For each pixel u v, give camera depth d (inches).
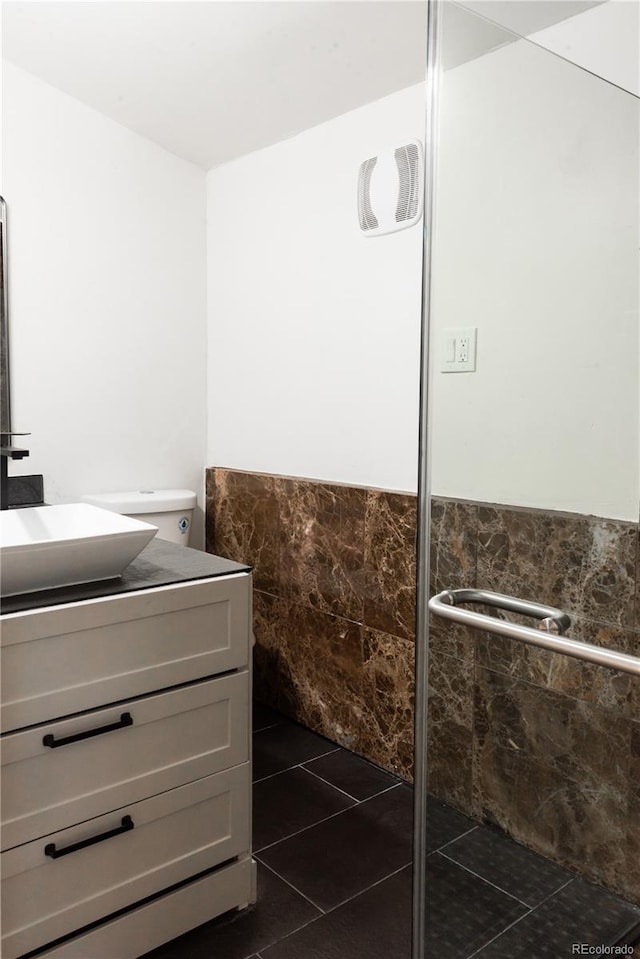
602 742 44.9
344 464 98.7
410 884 73.5
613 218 40.8
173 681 63.7
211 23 83.1
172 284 116.4
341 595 98.7
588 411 43.1
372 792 89.7
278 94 94.3
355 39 81.0
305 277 102.4
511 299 47.1
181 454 120.3
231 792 68.2
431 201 52.8
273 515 109.0
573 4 47.3
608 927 44.6
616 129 40.9
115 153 107.8
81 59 94.0
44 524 71.7
